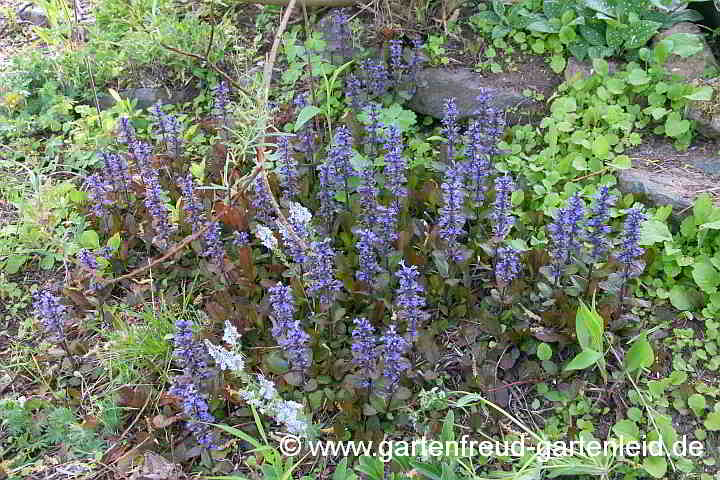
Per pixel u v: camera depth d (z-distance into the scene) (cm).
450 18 152
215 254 114
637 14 142
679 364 104
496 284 115
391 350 95
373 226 117
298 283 110
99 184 126
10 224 136
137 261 127
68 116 157
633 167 126
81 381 112
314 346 106
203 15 168
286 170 122
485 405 105
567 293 107
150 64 159
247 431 104
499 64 147
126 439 105
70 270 130
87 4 183
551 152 131
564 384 104
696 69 135
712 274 108
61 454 104
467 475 97
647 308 110
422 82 146
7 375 114
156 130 139
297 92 151
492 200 123
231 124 136
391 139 117
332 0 158
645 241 112
